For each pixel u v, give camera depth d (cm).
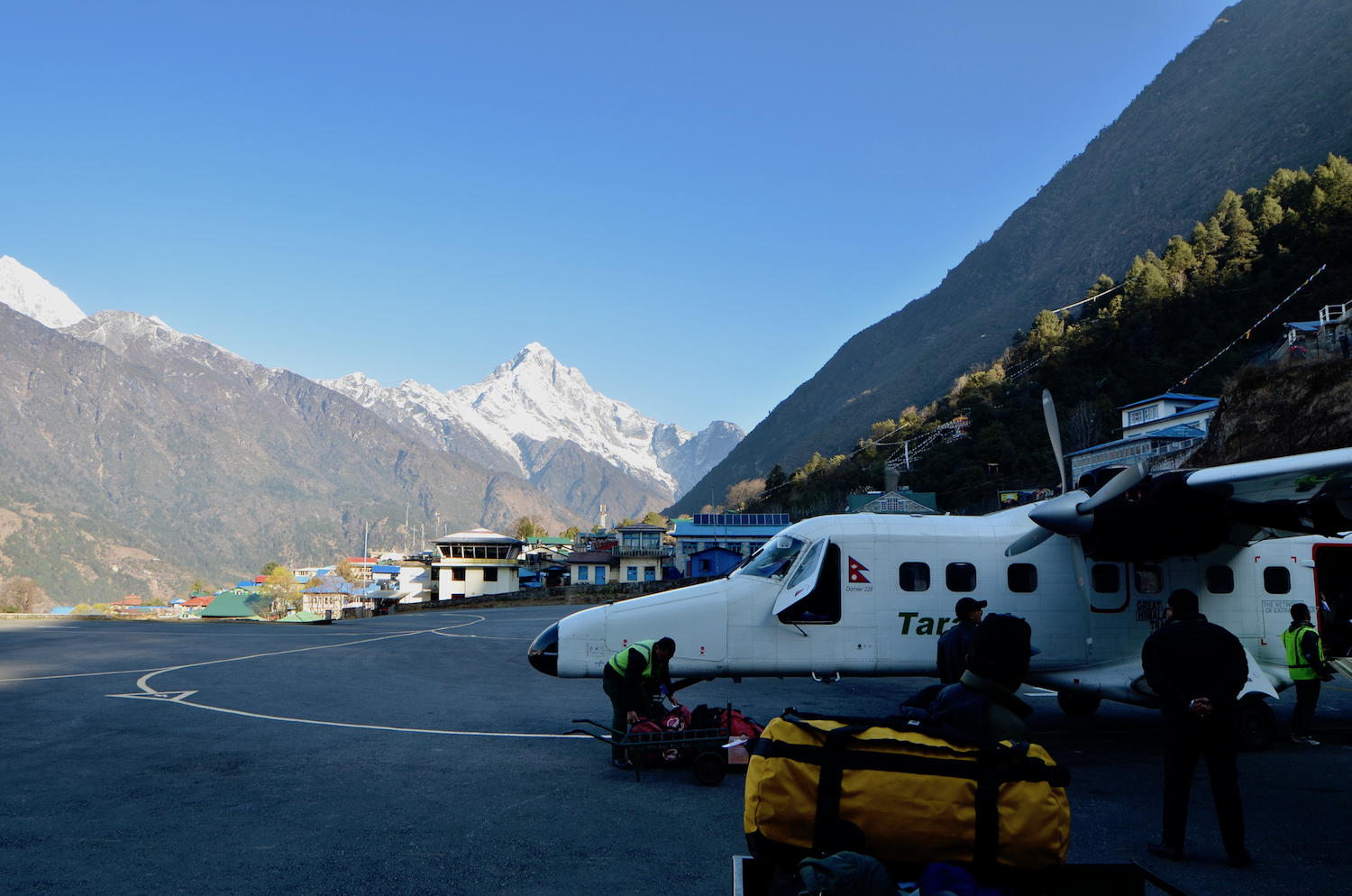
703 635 1019
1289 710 1262
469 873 554
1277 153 19988
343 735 1003
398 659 1959
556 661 1014
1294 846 625
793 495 9600
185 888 522
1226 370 6662
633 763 848
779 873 361
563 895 518
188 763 853
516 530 12794
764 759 365
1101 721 1170
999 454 7200
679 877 549
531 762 870
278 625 3803
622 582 5797
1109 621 1062
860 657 1026
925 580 1048
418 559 9900
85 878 536
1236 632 1097
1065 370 8119
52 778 788
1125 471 898
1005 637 387
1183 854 607
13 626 3344
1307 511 892
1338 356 3534
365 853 590
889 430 9994
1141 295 8525
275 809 693
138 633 2900
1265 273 7606
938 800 343
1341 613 1266
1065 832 344
